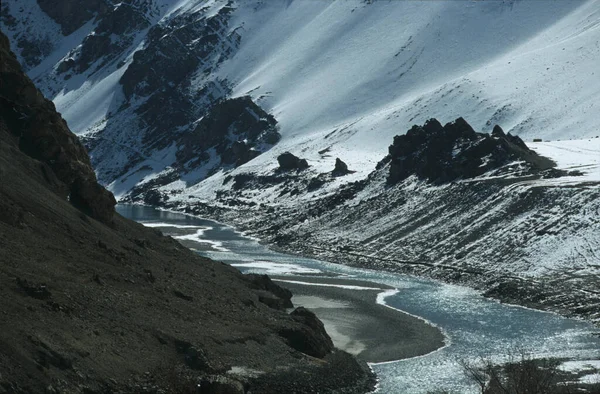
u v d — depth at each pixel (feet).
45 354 120.88
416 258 319.68
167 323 150.51
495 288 263.49
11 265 144.36
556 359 178.40
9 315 125.59
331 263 338.13
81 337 130.62
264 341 160.97
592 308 230.48
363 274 307.37
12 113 218.38
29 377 114.93
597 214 293.43
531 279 266.57
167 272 186.91
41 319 129.29
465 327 214.48
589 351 187.62
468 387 157.48
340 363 165.07
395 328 211.41
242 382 138.00
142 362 133.59
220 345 150.41
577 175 348.18
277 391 141.79
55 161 214.07
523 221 311.68
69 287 146.41
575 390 143.74
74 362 123.65
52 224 176.65
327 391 149.18
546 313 234.58
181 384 131.34
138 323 144.87
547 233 296.10
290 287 271.08
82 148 241.35
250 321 170.60
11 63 231.50
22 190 183.21
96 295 148.36
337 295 257.96
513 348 191.42
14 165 194.70
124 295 155.33
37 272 146.61
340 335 201.57
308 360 160.04
